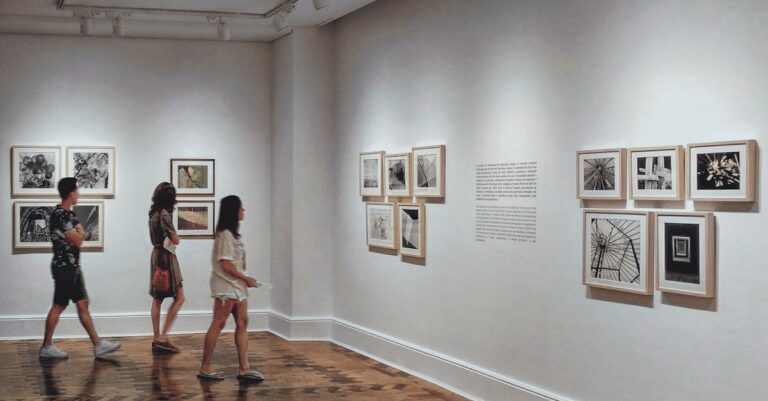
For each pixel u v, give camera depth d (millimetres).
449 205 9305
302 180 12266
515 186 8141
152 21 12117
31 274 12445
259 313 13164
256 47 13156
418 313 10000
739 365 5746
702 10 6023
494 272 8508
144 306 12859
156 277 11242
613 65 6855
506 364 8328
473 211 8852
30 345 11844
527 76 7945
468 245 8961
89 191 12578
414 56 10008
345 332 11828
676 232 6199
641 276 6504
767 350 5551
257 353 11328
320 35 12266
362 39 11344
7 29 12086
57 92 12516
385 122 10750
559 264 7539
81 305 10672
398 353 10367
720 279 5891
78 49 12578
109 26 12117
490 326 8586
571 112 7355
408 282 10227
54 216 10539
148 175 12844
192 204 12984
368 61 11180
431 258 9695
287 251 12477
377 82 10938
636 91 6617
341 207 12078
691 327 6129
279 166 12812
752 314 5656
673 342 6285
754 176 5637
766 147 5555
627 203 6719
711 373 5961
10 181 12367
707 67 5984
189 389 9141
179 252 12969
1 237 12344
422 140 9852
